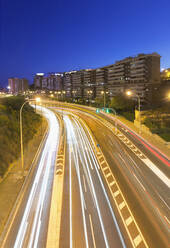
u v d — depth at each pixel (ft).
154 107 208.44
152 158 100.07
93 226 49.47
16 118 131.54
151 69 282.97
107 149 115.03
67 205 58.65
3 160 83.15
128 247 42.80
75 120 222.07
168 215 54.85
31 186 70.74
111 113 246.27
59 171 82.28
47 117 239.30
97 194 65.26
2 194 64.59
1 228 48.78
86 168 87.71
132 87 302.45
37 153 107.34
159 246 43.21
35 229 48.47
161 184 73.10
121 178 77.71
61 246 43.06
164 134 134.00
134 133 152.25
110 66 366.22
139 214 54.80
